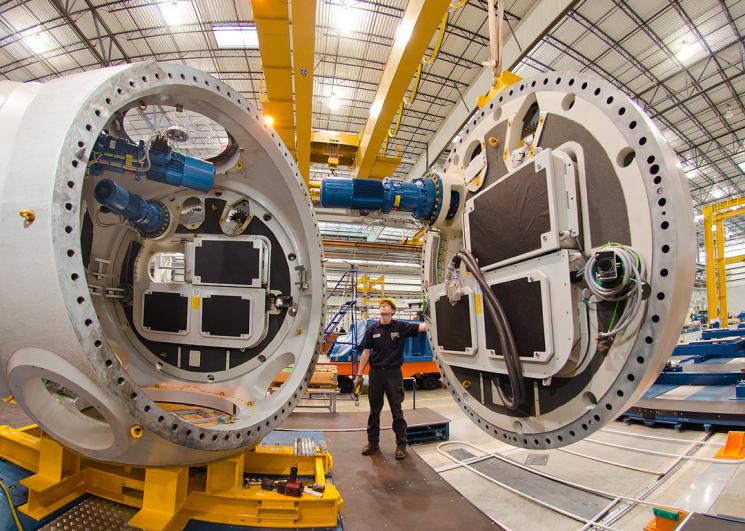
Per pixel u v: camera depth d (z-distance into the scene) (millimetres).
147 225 2502
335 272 15969
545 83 1903
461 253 2262
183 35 7395
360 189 2629
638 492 2674
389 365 3439
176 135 2170
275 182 2605
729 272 21469
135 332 2707
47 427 1646
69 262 1304
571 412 1690
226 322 2609
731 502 2307
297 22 3971
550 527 2271
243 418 2102
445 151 10203
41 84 1643
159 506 1772
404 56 4418
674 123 10703
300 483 2115
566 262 1614
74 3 6547
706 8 6969
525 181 1847
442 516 2314
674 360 7676
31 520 1777
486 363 2115
